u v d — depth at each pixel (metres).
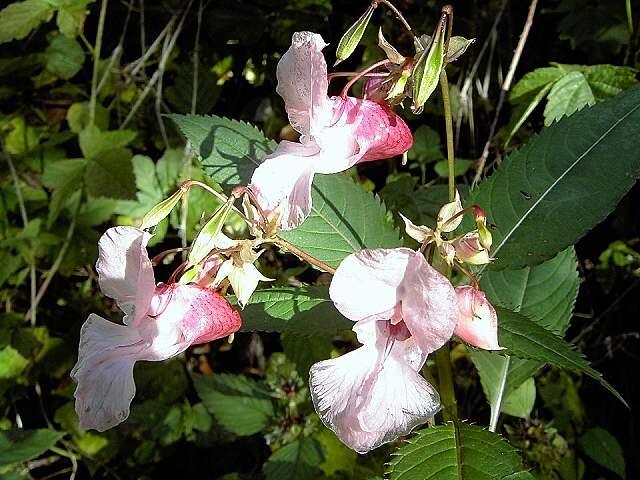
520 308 0.16
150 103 0.26
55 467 0.25
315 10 0.25
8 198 0.25
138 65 0.25
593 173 0.13
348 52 0.12
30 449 0.21
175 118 0.15
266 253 0.25
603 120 0.14
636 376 0.24
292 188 0.12
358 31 0.12
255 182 0.12
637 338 0.24
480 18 0.24
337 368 0.11
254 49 0.26
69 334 0.26
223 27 0.25
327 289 0.14
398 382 0.11
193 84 0.25
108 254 0.11
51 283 0.26
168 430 0.23
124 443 0.25
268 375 0.22
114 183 0.22
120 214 0.25
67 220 0.25
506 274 0.16
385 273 0.11
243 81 0.26
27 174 0.25
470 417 0.23
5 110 0.26
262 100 0.26
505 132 0.23
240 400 0.21
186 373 0.25
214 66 0.26
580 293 0.25
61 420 0.24
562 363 0.11
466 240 0.12
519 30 0.24
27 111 0.26
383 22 0.24
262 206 0.12
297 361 0.19
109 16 0.26
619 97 0.14
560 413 0.22
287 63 0.12
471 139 0.24
